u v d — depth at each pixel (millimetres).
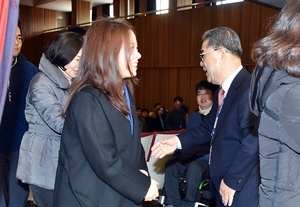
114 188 1106
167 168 2758
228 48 1596
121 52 1151
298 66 804
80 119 1092
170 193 2727
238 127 1543
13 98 1988
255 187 1519
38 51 14188
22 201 2037
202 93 2715
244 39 7133
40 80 1542
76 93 1152
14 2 614
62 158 1163
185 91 8695
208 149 2666
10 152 1981
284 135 836
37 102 1492
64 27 13172
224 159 1588
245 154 1452
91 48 1140
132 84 1316
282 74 843
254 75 951
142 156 1310
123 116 1146
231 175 1486
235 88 1578
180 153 2723
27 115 1608
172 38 8844
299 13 847
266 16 6637
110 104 1119
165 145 1870
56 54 1541
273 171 876
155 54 9367
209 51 1626
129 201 1185
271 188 878
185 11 8430
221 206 1689
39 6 13930
